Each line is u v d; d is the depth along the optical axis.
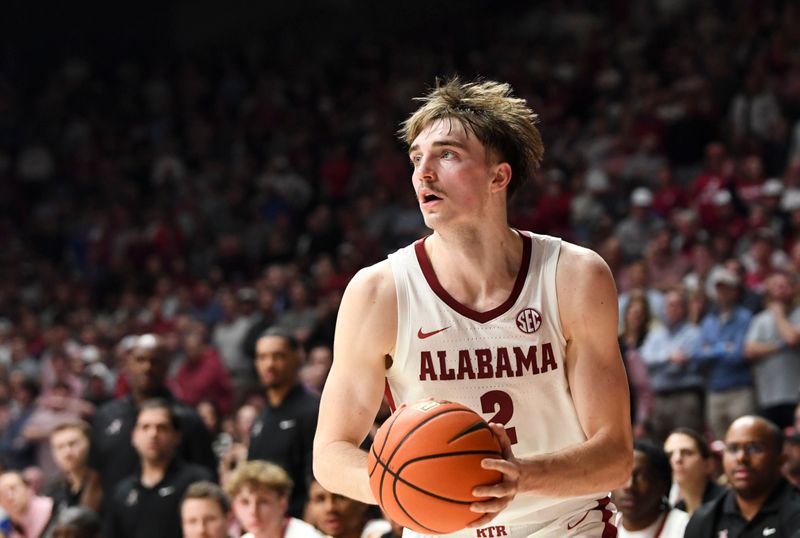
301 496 8.52
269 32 29.33
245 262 19.80
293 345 8.76
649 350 11.88
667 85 20.84
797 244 14.07
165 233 20.94
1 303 20.42
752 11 21.52
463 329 3.77
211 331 17.39
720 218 15.55
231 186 22.23
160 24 29.75
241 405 13.72
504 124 3.78
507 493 3.23
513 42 25.00
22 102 27.83
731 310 11.72
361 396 3.82
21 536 9.69
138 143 25.77
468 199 3.71
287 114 24.88
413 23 28.05
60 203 24.31
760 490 6.36
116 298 20.17
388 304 3.81
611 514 4.00
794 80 18.64
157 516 8.53
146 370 9.36
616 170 18.05
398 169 20.66
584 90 21.59
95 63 29.16
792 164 15.97
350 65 26.41
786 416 11.04
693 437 7.41
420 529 3.31
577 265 3.80
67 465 9.85
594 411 3.72
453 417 3.28
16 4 28.72
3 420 14.74
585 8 25.03
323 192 21.52
